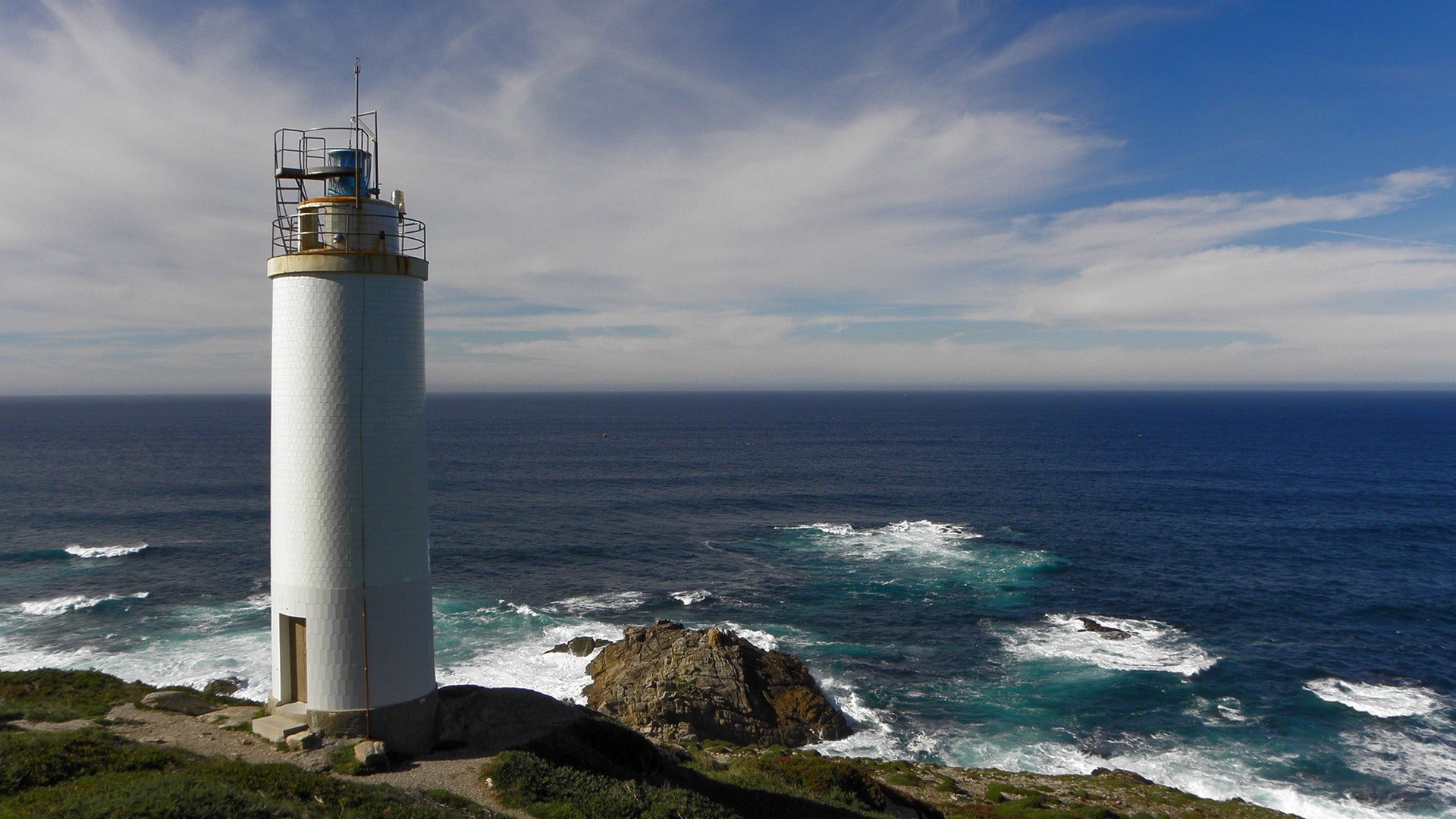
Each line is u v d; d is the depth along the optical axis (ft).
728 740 108.37
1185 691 127.85
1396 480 357.61
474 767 52.44
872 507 286.25
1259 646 147.43
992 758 107.96
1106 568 199.41
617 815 47.85
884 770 95.61
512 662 134.00
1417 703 124.26
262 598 163.53
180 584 173.78
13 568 186.70
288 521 50.96
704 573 194.18
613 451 492.95
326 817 40.78
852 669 135.13
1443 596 178.70
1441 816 94.38
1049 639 150.00
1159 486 338.75
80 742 48.70
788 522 257.34
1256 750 109.81
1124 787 95.76
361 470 50.39
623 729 64.08
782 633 151.43
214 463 389.39
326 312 49.93
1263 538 235.81
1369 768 105.19
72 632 142.31
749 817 59.21
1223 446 527.81
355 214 51.65
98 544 211.20
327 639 50.78
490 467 398.83
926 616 162.09
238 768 45.75
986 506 289.94
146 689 73.26
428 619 54.49
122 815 36.50
